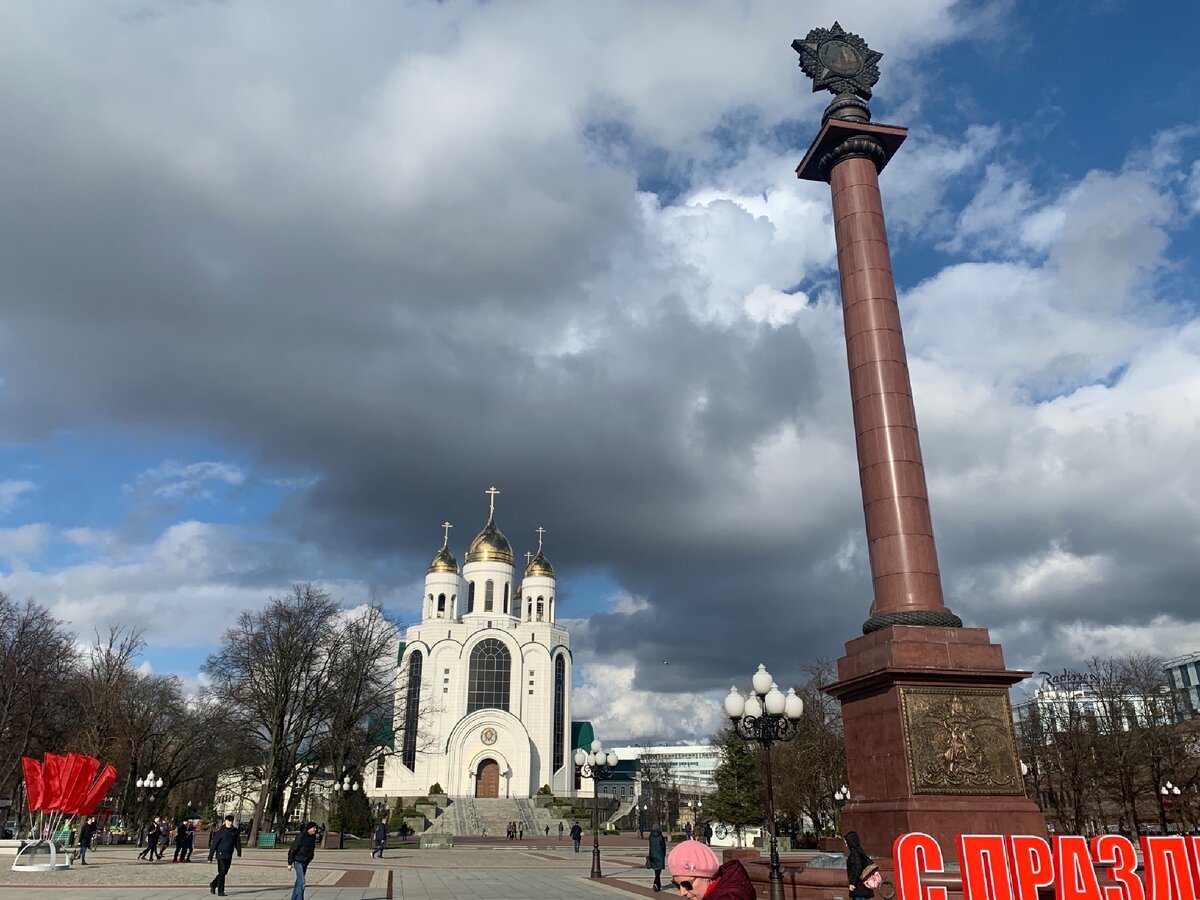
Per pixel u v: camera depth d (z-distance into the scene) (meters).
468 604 113.56
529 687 107.31
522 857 51.12
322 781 75.88
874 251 26.14
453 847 63.66
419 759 101.75
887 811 20.47
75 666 64.19
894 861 14.47
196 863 41.09
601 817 102.88
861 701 22.30
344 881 31.95
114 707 60.41
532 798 99.75
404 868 40.38
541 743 104.81
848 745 22.67
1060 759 59.06
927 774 20.30
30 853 42.19
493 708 103.50
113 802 69.38
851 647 23.08
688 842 5.71
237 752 64.88
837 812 64.19
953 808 19.98
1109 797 61.94
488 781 101.44
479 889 29.06
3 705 57.88
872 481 23.97
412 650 106.38
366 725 78.38
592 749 36.50
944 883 17.61
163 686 75.94
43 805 35.84
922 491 23.72
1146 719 59.06
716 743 80.50
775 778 64.56
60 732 63.03
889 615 22.28
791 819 67.50
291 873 35.31
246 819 81.38
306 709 58.62
